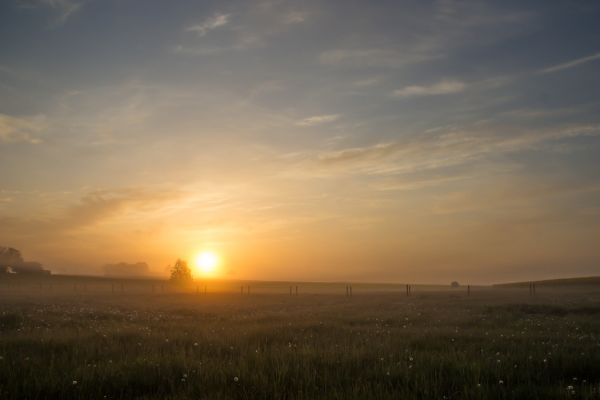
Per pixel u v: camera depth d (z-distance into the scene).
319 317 25.52
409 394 7.18
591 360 9.68
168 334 15.84
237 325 20.77
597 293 59.91
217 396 7.12
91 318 24.72
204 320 24.42
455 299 47.97
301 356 10.48
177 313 31.22
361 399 6.83
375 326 20.14
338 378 8.20
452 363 9.49
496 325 20.34
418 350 12.01
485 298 49.00
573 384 8.01
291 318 24.75
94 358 10.64
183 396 7.25
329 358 10.16
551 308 30.30
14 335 15.01
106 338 14.18
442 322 22.28
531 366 9.22
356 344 13.02
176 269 118.75
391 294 67.38
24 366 9.09
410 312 29.61
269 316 26.28
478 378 8.13
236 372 8.70
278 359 10.04
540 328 18.78
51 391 7.50
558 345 12.52
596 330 17.86
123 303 43.53
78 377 8.23
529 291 70.31
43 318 22.86
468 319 23.44
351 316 26.45
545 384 7.90
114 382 8.02
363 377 8.41
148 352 11.38
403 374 8.49
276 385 7.74
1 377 8.23
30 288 99.25
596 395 6.97
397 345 12.84
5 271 183.62
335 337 15.46
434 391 7.40
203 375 8.59
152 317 26.39
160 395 7.43
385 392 7.23
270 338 15.06
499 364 9.28
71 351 11.52
